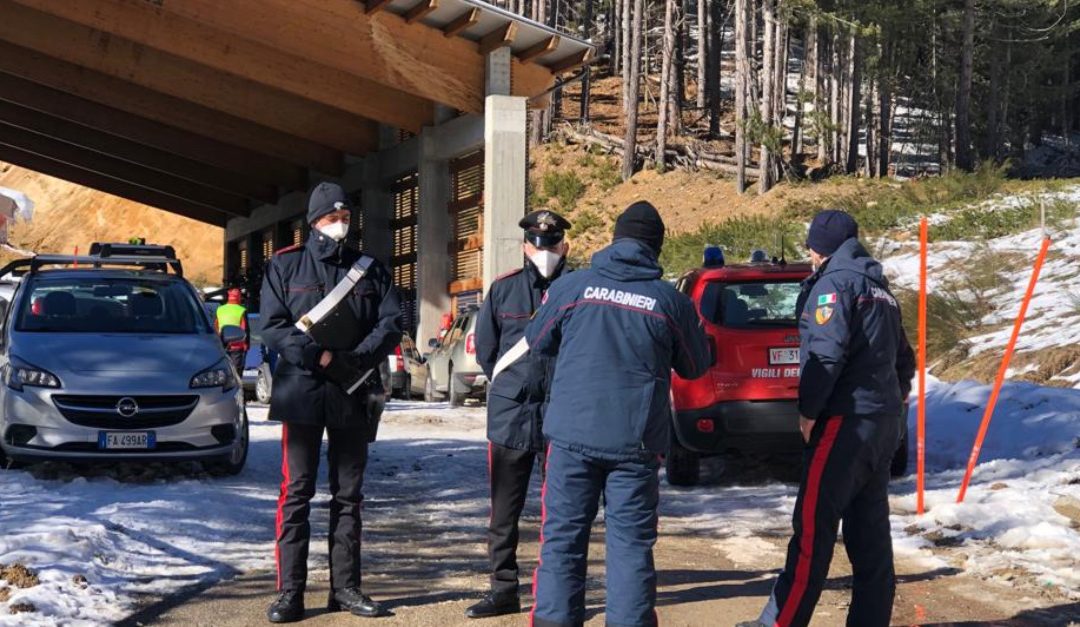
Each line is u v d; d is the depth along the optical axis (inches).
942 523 309.0
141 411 355.9
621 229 189.8
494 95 879.7
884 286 199.5
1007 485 347.3
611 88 2470.5
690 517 338.3
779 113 1913.1
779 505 351.6
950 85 2007.9
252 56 917.8
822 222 201.2
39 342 372.2
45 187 2623.0
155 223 2460.6
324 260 223.0
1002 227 906.1
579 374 183.6
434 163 1014.4
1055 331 558.3
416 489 384.2
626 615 179.3
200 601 232.2
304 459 223.1
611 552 181.9
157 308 408.2
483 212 946.1
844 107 1909.4
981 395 468.1
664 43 1840.6
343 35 842.2
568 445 182.9
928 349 594.2
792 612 195.6
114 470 376.8
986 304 646.5
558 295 190.1
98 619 214.1
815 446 196.1
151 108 1106.1
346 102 967.0
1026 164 2283.5
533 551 292.5
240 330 400.8
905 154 2217.0
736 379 371.9
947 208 1041.5
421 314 1013.8
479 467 431.2
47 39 934.4
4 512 294.7
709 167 1801.2
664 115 1827.0
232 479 382.0
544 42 873.5
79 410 352.2
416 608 232.1
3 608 212.2
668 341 184.1
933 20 1833.2
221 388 372.5
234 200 1539.1
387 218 1139.9
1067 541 281.4
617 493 181.9
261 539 292.5
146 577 248.1
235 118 1154.0
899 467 388.8
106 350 370.6
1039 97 2256.4
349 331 221.9
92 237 2481.5
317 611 228.8
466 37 888.9
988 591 244.2
